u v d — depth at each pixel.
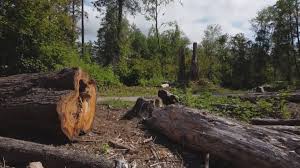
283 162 7.38
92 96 9.83
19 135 9.38
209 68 42.84
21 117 9.00
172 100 12.69
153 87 28.17
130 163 8.13
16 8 19.38
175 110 9.49
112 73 27.77
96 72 25.27
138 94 21.59
